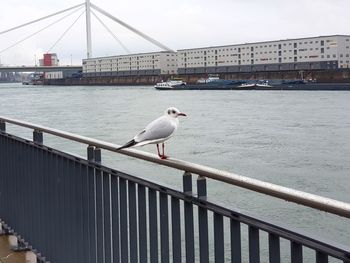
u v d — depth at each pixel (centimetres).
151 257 232
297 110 3944
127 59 12238
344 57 8719
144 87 10975
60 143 1944
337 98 5578
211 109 4212
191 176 207
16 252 379
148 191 231
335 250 147
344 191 1280
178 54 11238
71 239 307
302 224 827
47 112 3934
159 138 211
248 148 2045
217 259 194
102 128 2753
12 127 2027
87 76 13162
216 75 10306
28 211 369
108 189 266
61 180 315
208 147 2075
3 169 416
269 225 169
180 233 215
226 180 187
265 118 3384
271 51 9506
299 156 1833
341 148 2011
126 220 252
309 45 8944
